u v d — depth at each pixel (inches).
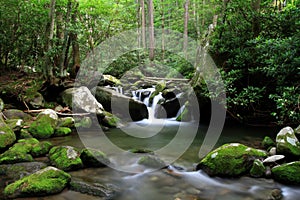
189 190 135.3
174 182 144.1
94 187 131.3
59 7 320.8
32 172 147.3
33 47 345.7
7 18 316.2
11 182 136.9
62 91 322.0
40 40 326.0
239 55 241.9
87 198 123.0
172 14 677.3
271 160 151.7
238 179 145.4
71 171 153.8
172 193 132.6
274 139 215.2
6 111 254.5
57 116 260.2
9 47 339.6
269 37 234.5
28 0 313.0
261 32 243.1
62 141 221.5
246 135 233.8
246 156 151.9
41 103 295.3
